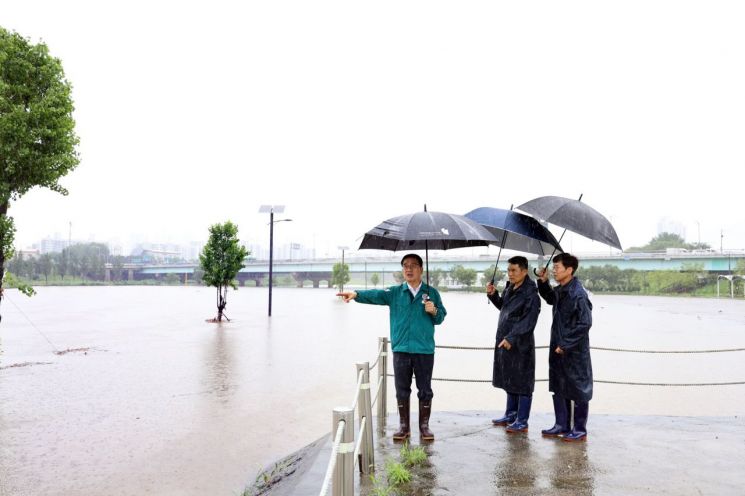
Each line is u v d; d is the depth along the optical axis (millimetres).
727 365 16953
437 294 5414
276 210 36312
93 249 166000
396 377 5488
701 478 4602
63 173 14336
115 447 8219
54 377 14039
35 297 66375
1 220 13180
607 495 4242
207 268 31406
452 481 4500
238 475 7031
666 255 78312
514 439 5664
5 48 13414
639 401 11906
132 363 16359
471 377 14578
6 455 7832
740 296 77688
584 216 5203
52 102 13883
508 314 5656
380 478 4562
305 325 29438
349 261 105312
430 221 4922
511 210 5824
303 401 11305
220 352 18766
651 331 27750
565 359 5535
